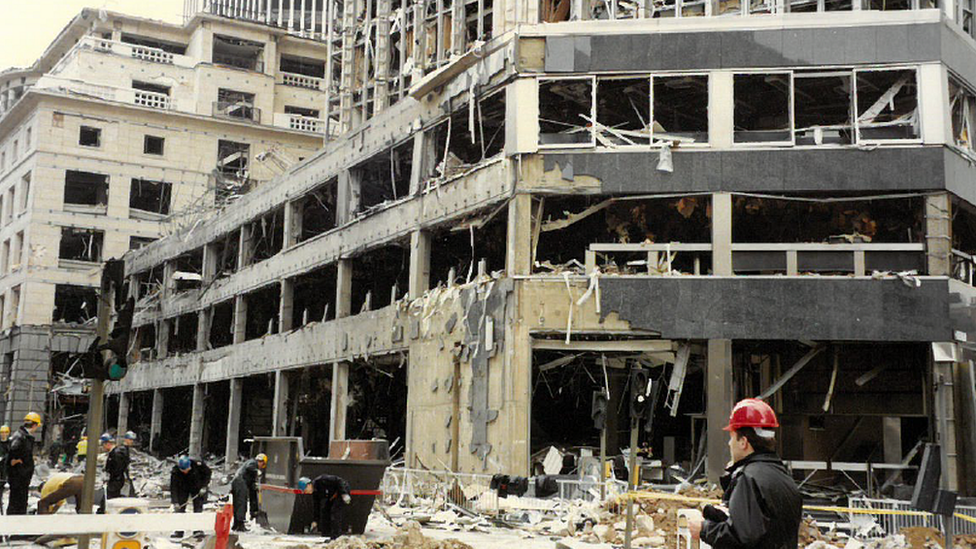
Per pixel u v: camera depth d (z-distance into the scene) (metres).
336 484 18.33
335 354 39.88
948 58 28.09
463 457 30.11
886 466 26.92
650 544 18.31
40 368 67.12
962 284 27.66
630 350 28.53
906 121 27.91
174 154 72.00
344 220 40.75
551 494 25.66
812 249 27.88
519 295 28.75
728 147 28.28
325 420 47.19
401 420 40.75
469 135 35.81
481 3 36.34
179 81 73.62
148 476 43.78
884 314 27.05
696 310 27.77
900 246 27.59
